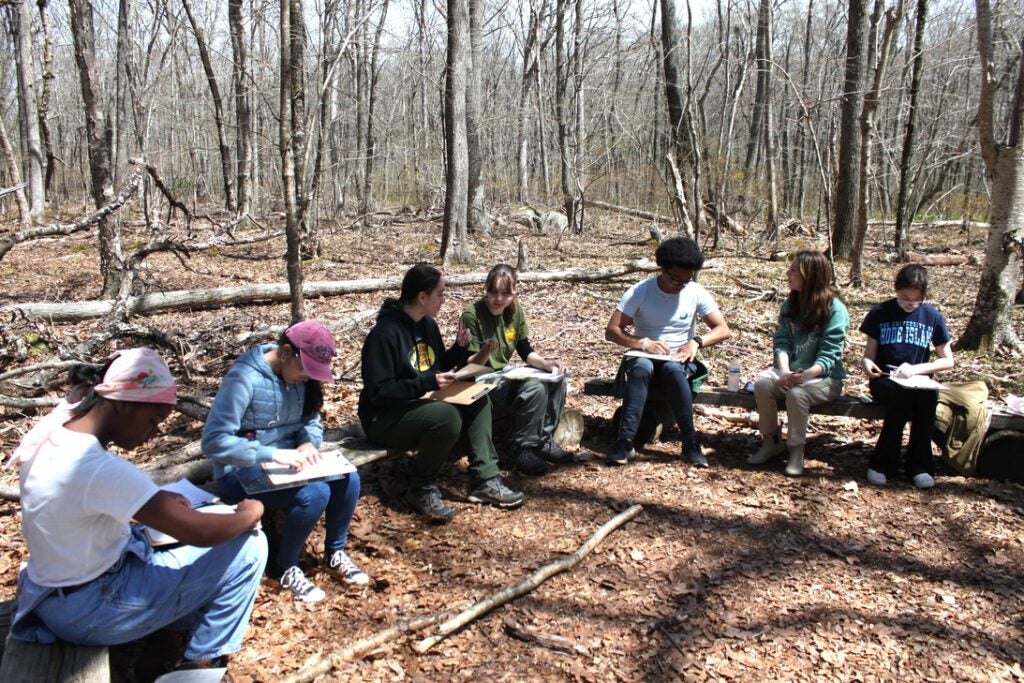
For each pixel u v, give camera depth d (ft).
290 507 11.33
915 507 14.79
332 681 9.80
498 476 14.84
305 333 11.15
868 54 51.03
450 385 14.16
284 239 59.31
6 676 7.89
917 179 66.13
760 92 77.97
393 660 10.28
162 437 17.89
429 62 76.69
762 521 14.25
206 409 17.54
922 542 13.53
